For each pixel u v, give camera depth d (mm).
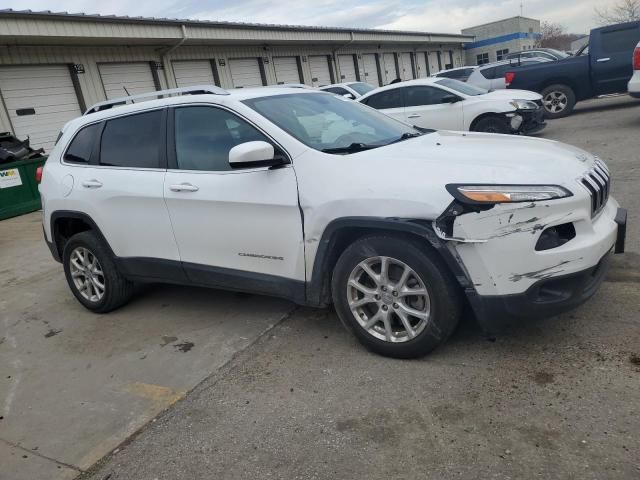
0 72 12781
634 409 2635
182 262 4191
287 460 2666
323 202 3340
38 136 13648
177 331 4332
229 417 3090
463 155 3352
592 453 2402
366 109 4621
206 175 3908
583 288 3051
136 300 5156
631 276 4055
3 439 3217
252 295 4855
